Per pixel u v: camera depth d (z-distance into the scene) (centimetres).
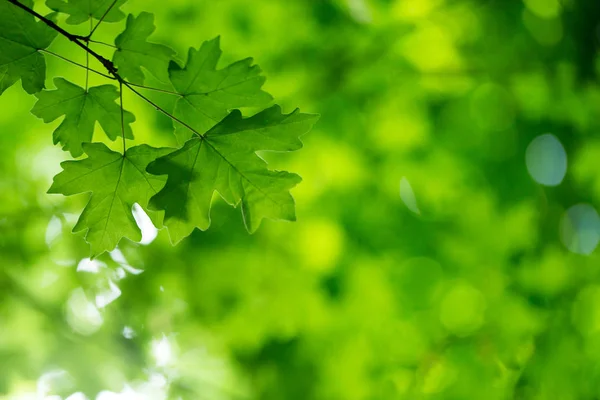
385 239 531
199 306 470
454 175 520
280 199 161
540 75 449
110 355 504
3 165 422
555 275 443
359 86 457
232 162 157
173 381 527
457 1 430
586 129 461
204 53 158
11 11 149
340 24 429
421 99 480
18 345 487
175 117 161
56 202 416
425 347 464
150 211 162
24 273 441
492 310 446
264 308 478
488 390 428
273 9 425
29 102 427
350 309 509
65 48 389
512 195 517
